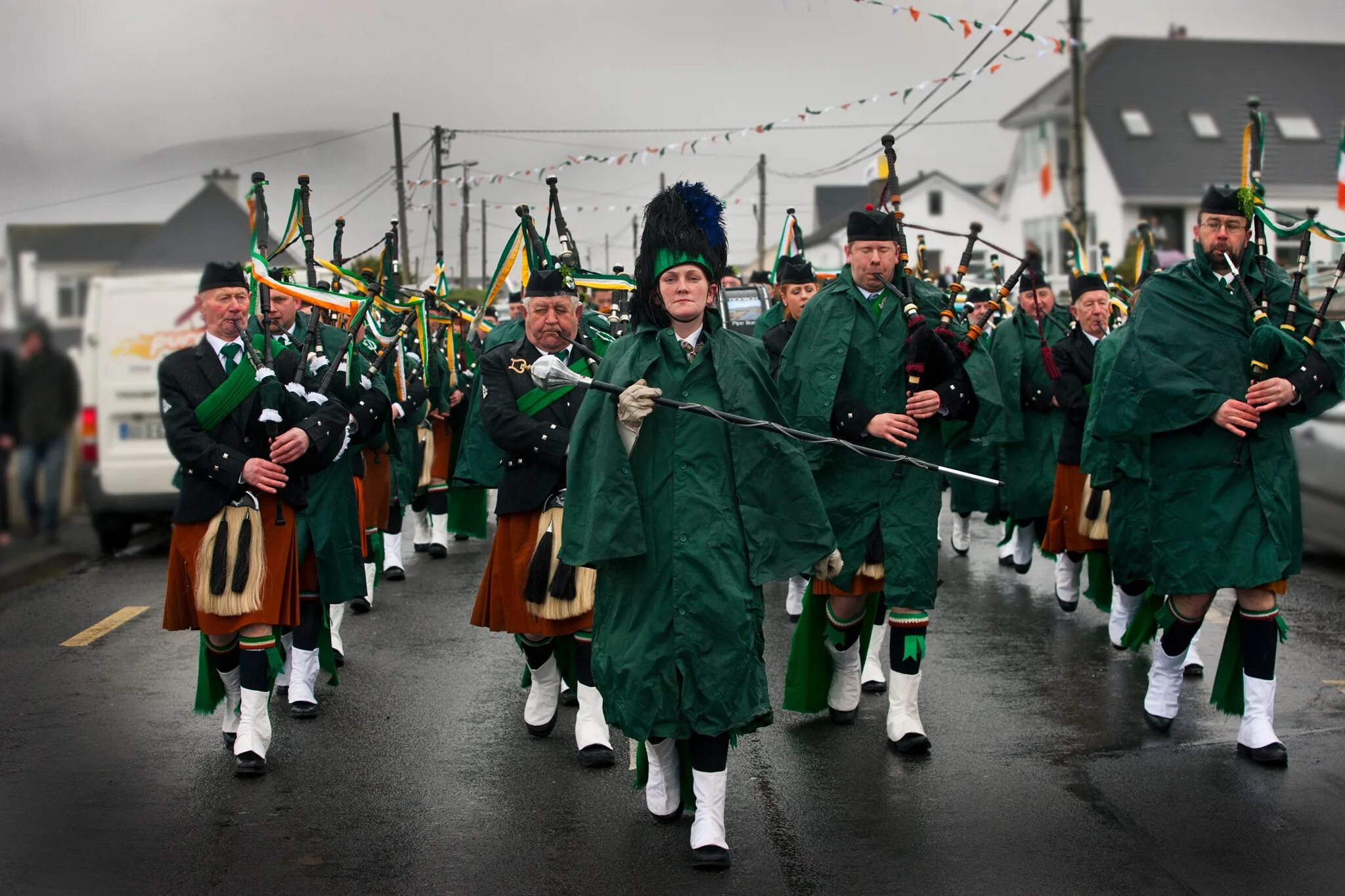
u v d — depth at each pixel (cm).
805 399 565
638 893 422
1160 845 452
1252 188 555
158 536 1262
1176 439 546
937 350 562
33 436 566
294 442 530
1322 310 541
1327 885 417
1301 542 543
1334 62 3191
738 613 435
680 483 440
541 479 565
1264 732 532
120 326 1099
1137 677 672
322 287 658
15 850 458
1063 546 808
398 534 971
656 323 456
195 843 466
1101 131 3025
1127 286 1184
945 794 506
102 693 664
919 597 550
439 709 634
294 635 620
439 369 962
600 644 448
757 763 547
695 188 454
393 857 453
